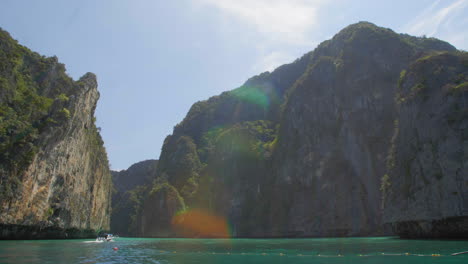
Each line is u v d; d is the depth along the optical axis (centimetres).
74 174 7262
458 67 5156
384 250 3450
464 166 4328
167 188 14750
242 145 13625
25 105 5953
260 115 17025
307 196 10006
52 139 5975
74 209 7250
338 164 9712
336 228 8994
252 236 11181
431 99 5138
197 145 18462
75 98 7025
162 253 3794
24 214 5347
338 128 10150
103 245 5097
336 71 10875
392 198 5606
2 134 5188
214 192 13525
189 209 14112
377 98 9675
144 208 15138
